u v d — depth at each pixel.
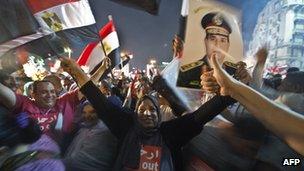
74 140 3.40
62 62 3.16
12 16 3.59
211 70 2.93
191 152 3.26
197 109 2.96
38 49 3.75
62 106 3.47
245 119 3.16
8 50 3.63
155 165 2.87
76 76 3.14
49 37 3.76
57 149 3.35
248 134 3.15
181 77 2.98
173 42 3.27
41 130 3.35
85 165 3.29
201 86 2.96
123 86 5.09
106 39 4.82
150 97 2.94
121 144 3.02
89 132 3.38
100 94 3.11
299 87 2.93
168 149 2.91
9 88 3.53
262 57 2.92
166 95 3.36
